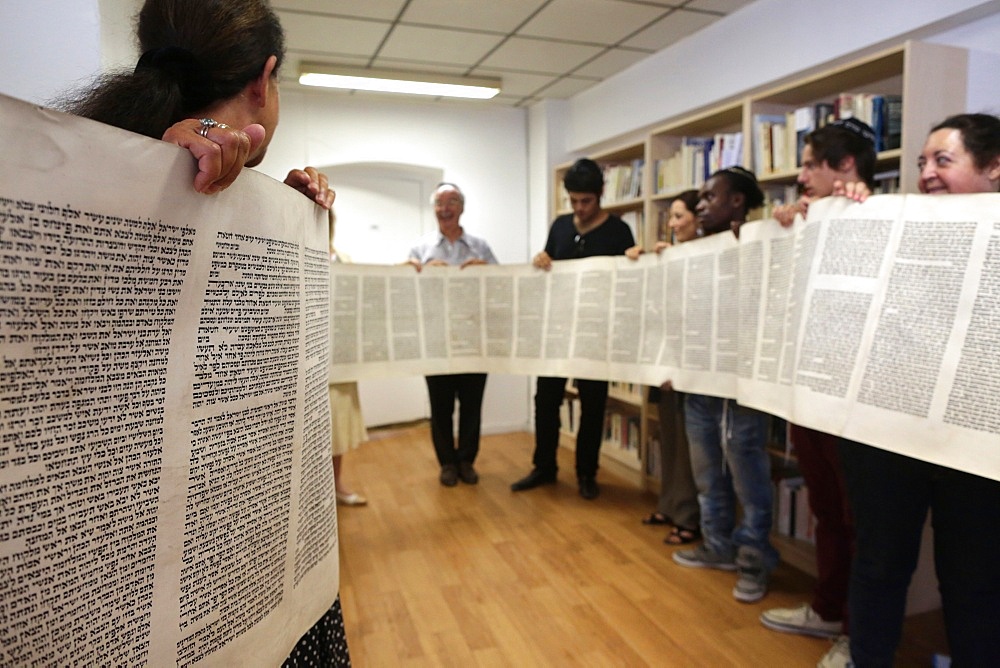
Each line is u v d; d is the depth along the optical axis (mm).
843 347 1306
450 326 2691
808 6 2629
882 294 1246
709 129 3355
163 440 441
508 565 2414
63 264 363
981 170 1287
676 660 1768
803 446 1863
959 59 2148
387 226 4840
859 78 2443
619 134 3980
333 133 4383
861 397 1254
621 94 3928
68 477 376
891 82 2455
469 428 3490
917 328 1178
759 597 2111
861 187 1359
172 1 555
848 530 1826
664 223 3500
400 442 4441
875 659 1416
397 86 4039
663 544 2613
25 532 354
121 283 400
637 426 3508
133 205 403
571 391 4293
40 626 365
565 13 3004
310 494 653
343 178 4648
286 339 580
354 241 4715
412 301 2645
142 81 500
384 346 2602
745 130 2781
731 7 2955
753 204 2240
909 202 1242
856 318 1286
